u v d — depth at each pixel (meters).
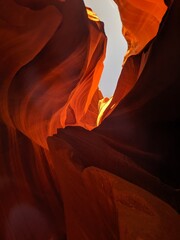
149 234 3.45
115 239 3.84
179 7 4.96
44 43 5.47
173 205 3.90
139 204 3.63
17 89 5.61
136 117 5.37
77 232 4.59
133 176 4.29
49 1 5.49
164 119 5.09
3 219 5.62
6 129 5.81
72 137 5.15
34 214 5.69
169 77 5.04
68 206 4.75
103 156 4.66
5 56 5.27
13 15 5.18
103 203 4.02
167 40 5.12
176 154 4.82
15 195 5.71
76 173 4.40
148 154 4.95
